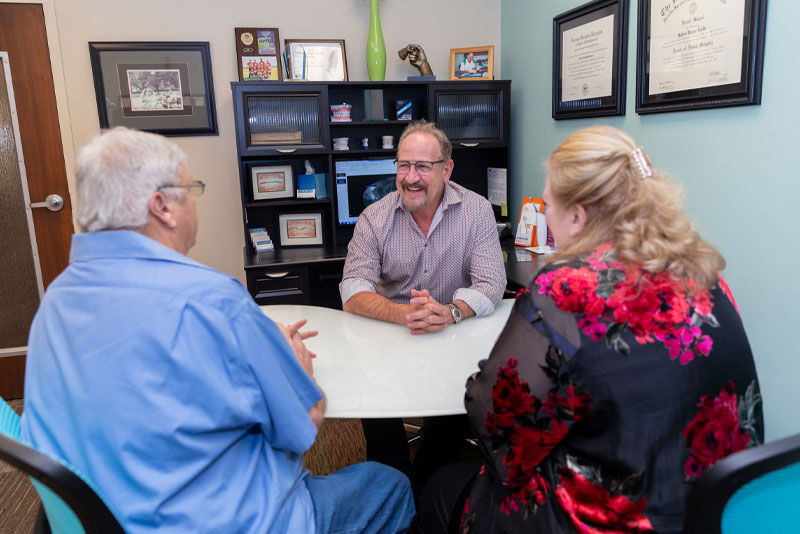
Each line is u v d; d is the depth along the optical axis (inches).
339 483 47.1
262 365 37.4
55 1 113.7
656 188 36.0
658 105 88.0
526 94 127.8
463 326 66.8
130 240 36.7
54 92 114.0
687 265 34.7
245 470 38.8
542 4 117.7
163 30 120.1
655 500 32.7
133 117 120.2
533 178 127.6
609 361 33.2
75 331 35.7
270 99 116.3
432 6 132.3
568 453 35.9
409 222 78.8
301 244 126.8
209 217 129.0
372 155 130.0
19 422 41.2
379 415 45.6
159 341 34.5
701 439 33.4
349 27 128.3
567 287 35.0
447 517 48.6
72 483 30.7
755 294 74.6
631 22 93.4
